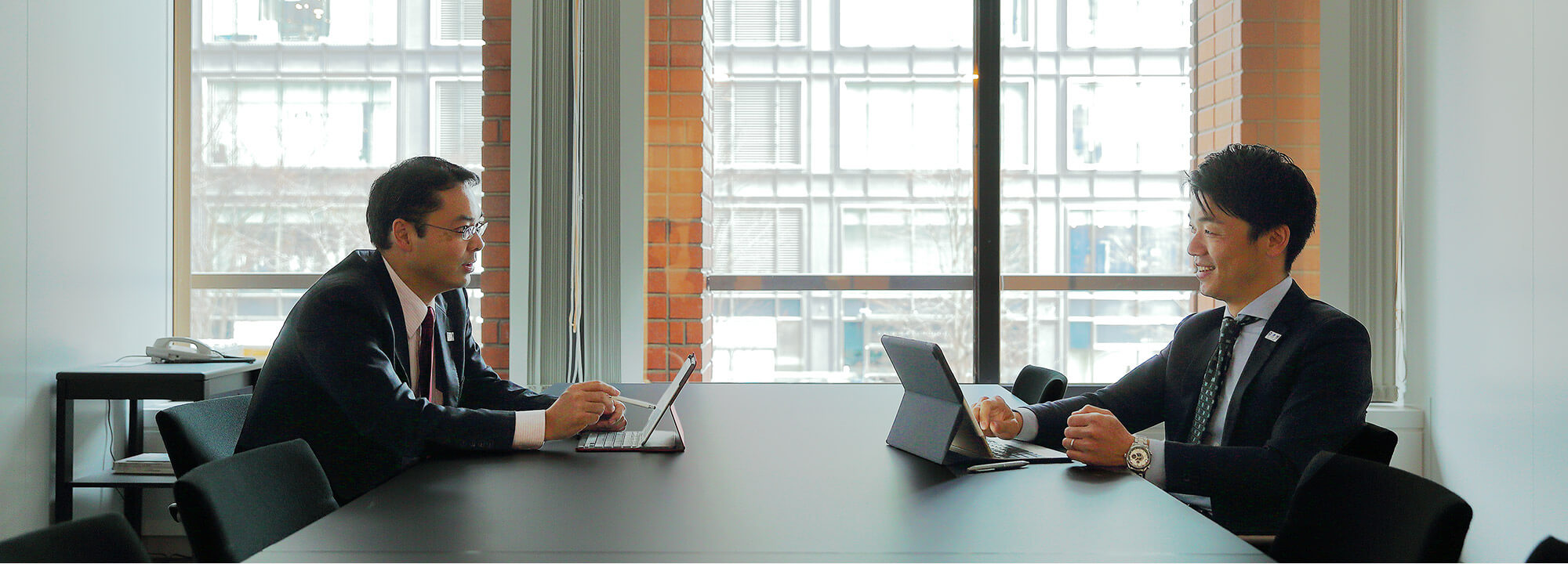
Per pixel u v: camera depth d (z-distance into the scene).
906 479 1.52
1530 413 2.84
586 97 3.55
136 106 3.42
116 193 3.31
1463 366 3.20
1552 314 2.73
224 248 3.79
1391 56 3.51
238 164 3.79
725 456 1.72
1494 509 3.03
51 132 2.99
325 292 1.83
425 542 1.14
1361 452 1.68
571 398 1.82
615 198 3.57
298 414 1.81
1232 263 1.84
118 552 1.11
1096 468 1.61
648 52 3.68
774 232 3.71
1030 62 3.69
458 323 2.18
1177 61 3.69
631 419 2.17
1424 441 3.42
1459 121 3.20
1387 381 3.51
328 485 1.51
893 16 3.69
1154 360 2.13
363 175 3.79
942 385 1.65
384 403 1.73
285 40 3.79
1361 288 3.51
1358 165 3.51
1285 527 1.36
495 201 3.65
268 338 3.81
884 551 1.12
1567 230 2.66
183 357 3.20
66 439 2.96
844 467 1.61
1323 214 3.53
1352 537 1.27
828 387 2.82
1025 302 3.71
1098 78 3.70
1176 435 2.00
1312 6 3.60
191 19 3.78
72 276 3.09
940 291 3.71
